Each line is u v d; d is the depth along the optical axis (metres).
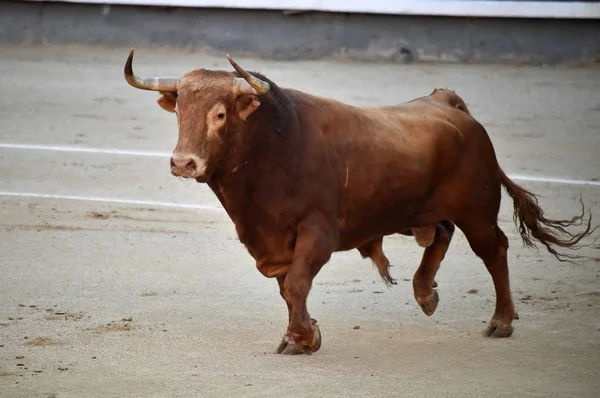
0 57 59.00
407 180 20.80
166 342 20.44
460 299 24.55
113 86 53.44
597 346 20.58
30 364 18.72
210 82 18.23
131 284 25.27
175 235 30.61
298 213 19.12
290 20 60.19
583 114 48.62
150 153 41.97
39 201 34.69
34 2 62.41
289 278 18.78
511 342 20.92
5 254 27.89
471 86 53.44
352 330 21.73
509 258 28.61
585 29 57.69
